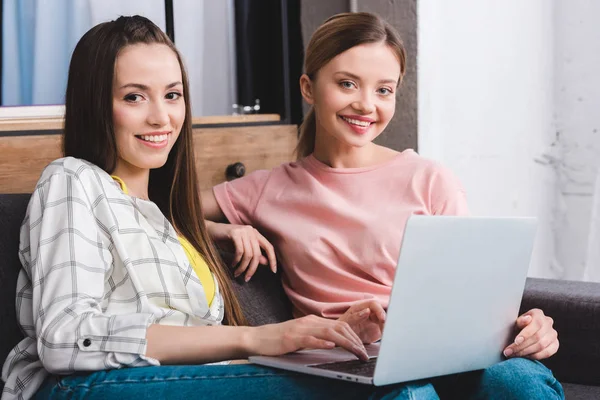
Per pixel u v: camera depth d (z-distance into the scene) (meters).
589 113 2.92
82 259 1.37
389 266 1.73
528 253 1.40
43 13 2.04
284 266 1.80
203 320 1.55
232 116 2.28
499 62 2.74
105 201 1.45
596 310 1.72
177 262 1.52
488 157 2.71
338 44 1.74
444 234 1.20
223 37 2.42
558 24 2.98
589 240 2.94
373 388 1.22
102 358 1.29
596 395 1.66
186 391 1.25
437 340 1.25
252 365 1.28
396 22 2.39
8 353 1.43
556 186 3.03
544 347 1.43
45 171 1.46
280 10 2.46
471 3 2.59
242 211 1.87
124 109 1.52
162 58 1.54
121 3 2.18
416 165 1.81
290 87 2.49
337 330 1.31
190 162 1.66
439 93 2.46
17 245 1.46
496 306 1.37
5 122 1.80
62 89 2.08
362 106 1.74
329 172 1.81
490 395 1.34
